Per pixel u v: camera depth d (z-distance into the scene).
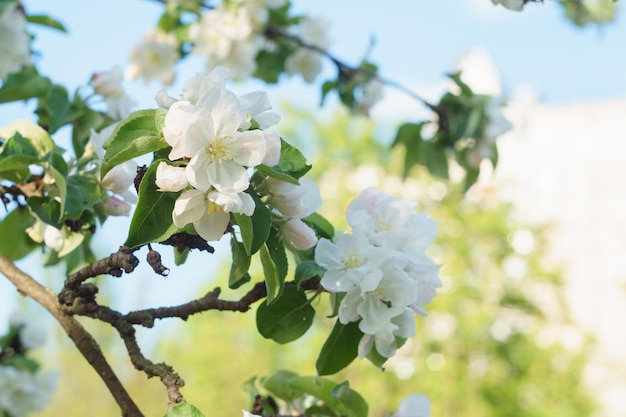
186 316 1.95
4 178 2.35
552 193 14.22
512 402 9.51
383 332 1.90
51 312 1.98
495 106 4.50
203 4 4.92
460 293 9.86
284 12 5.12
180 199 1.59
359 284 1.89
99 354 1.92
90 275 1.78
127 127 1.62
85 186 2.38
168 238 1.68
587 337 10.31
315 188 1.91
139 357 1.81
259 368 10.82
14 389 3.92
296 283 1.99
